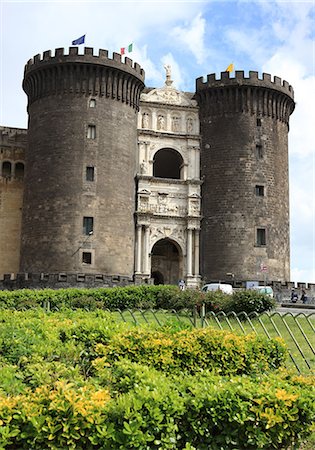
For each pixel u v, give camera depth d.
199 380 10.70
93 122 56.41
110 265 54.16
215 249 58.22
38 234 54.34
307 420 9.78
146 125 61.62
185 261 59.25
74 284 49.31
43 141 56.31
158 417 8.77
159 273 66.69
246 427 9.42
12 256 62.41
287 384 10.27
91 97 56.94
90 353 13.46
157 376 10.59
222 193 59.12
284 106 63.25
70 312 19.72
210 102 61.69
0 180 63.66
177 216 59.84
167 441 8.82
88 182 55.00
